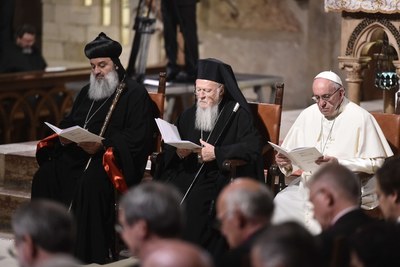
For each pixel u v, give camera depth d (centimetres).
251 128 1593
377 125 1578
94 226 1634
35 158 1897
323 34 3128
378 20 1838
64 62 3816
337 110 1586
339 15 3083
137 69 2719
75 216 1645
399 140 1589
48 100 2912
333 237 1067
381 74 1878
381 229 923
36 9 3897
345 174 1109
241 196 996
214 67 1616
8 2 3253
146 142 1681
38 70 3084
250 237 992
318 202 1111
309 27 3158
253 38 3291
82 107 1748
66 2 3784
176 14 2745
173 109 2861
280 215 1548
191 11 2753
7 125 2806
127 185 1656
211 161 1598
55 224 909
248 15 3288
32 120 2866
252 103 1656
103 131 1691
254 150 1563
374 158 1548
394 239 915
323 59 3141
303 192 1552
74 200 1658
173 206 961
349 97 1919
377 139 1562
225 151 1549
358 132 1567
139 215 953
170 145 1630
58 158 1709
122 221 970
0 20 3247
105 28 3691
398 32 1812
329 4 1870
